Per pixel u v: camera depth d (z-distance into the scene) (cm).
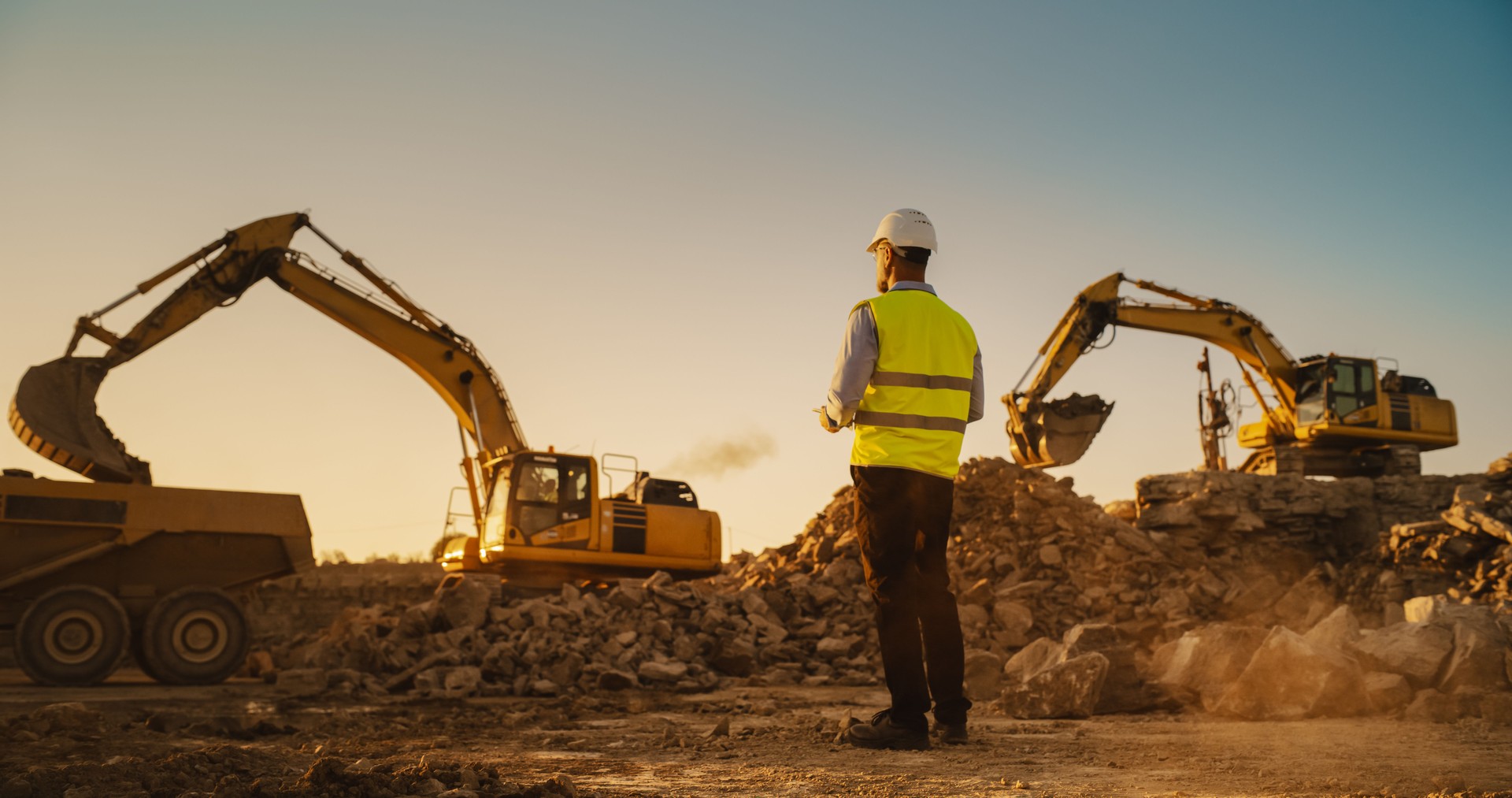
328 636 1459
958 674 492
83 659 1165
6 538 1190
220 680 1223
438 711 879
